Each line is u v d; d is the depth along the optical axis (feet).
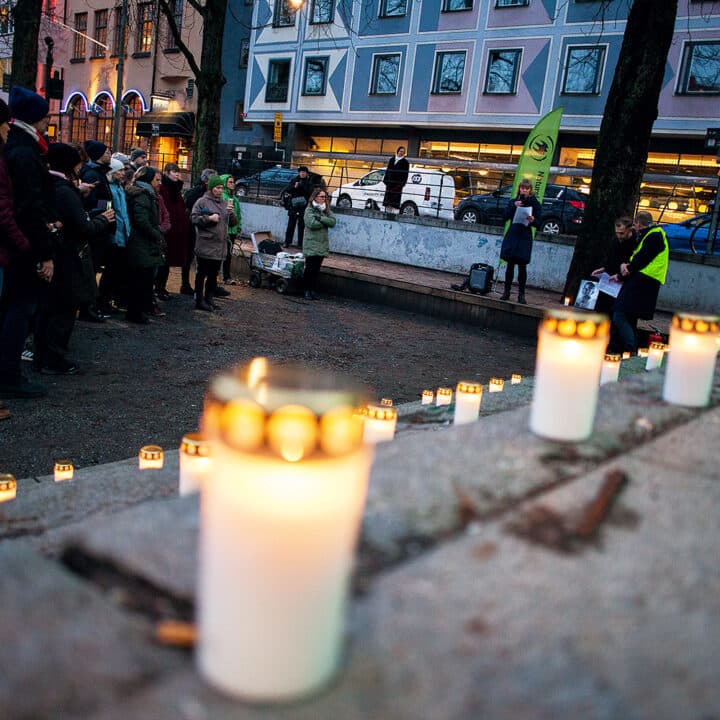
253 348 27.20
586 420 6.21
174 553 4.07
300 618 2.93
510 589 3.78
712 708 2.99
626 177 33.65
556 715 2.92
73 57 122.01
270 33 98.94
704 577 3.99
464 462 5.52
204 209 32.09
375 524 4.36
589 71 75.20
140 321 28.58
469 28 82.02
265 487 2.81
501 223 57.57
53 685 2.98
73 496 7.95
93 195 25.55
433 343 31.86
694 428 6.78
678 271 39.19
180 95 105.40
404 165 60.13
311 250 39.11
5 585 3.73
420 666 3.19
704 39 68.69
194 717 2.85
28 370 21.08
